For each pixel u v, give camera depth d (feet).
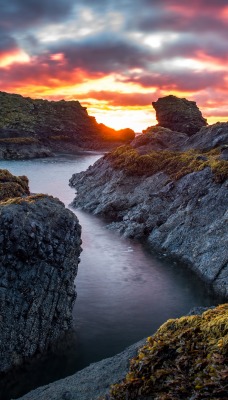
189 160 156.25
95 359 62.18
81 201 184.65
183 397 23.20
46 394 37.50
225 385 21.89
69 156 484.33
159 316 76.74
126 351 39.99
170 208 130.93
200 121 473.67
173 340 27.63
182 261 106.22
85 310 78.69
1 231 61.98
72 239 69.51
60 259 67.00
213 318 28.17
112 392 26.40
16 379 57.82
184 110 474.90
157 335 29.58
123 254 113.09
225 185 115.03
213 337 26.30
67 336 68.44
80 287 90.12
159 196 139.03
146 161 172.14
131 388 25.89
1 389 55.67
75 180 239.50
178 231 116.78
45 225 66.39
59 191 219.61
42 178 270.46
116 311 78.43
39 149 467.93
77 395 35.04
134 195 160.66
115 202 161.07
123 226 136.87
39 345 63.77
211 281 91.86
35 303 63.62
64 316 68.44
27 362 61.67
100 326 72.49
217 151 161.38
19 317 61.57
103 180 194.49
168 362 26.45
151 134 241.55
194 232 111.24
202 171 131.34
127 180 170.71
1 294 60.03
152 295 86.12
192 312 40.47
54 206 71.26
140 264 104.88
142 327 72.43
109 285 91.35
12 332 60.54
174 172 157.07
